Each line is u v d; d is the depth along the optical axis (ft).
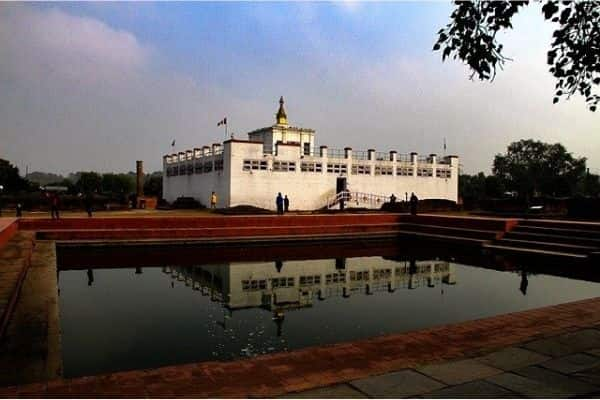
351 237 81.30
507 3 19.98
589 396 14.05
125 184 257.96
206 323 31.63
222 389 14.62
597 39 20.48
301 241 77.56
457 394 14.19
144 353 25.44
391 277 50.14
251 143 111.55
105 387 14.78
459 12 20.75
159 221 70.59
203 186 125.18
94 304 36.86
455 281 47.19
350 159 125.39
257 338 28.30
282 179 115.65
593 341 19.38
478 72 21.36
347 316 33.63
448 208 126.82
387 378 15.51
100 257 61.26
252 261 60.39
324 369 16.44
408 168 134.72
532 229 66.49
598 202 93.20
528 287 43.57
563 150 222.07
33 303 27.96
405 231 85.46
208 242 71.46
